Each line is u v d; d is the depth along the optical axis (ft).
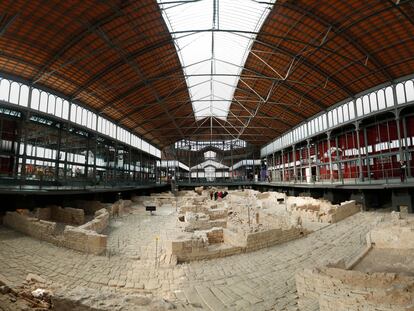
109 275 33.12
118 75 88.89
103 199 108.58
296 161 150.00
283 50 79.56
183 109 142.82
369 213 74.28
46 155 88.12
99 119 111.04
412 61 71.61
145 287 29.94
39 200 77.30
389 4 57.11
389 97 81.61
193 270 35.37
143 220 79.41
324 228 61.05
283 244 48.57
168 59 88.63
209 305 25.23
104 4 58.34
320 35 70.79
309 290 24.35
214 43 87.56
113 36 69.36
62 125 92.94
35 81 76.95
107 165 126.93
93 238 41.14
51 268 33.91
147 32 71.77
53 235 46.16
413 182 69.00
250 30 75.10
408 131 79.51
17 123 78.13
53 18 59.67
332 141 114.01
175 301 26.18
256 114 146.20
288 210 82.89
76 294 18.98
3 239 44.14
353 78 85.71
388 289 18.86
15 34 61.67
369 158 92.73
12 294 20.83
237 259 40.06
